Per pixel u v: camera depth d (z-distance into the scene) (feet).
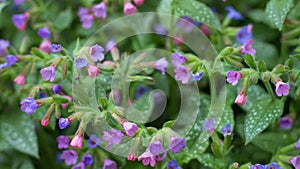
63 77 2.20
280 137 2.36
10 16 2.79
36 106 2.15
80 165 2.26
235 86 2.35
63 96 2.20
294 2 2.58
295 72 2.20
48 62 2.23
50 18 2.68
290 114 2.41
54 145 2.56
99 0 2.67
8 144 2.41
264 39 2.66
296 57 2.18
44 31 2.50
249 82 2.17
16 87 2.43
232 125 2.26
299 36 2.42
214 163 2.24
